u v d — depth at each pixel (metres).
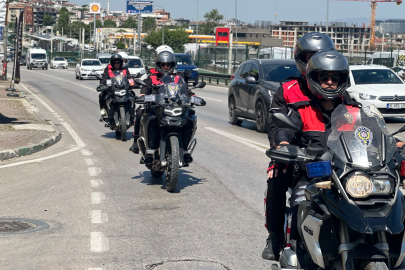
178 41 110.25
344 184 3.36
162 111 7.93
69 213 6.89
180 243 5.74
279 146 3.98
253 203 7.39
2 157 10.59
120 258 5.30
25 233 6.05
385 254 3.27
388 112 16.53
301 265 3.83
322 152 3.60
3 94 26.72
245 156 11.02
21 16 28.67
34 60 67.38
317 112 4.09
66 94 29.03
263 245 5.67
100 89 13.10
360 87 17.25
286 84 4.25
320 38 4.53
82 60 45.03
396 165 3.49
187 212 6.95
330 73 3.88
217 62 44.44
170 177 7.86
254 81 12.22
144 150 8.57
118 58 13.13
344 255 3.38
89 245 5.67
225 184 8.55
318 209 3.63
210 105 22.70
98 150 11.89
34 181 8.72
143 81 8.54
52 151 11.70
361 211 3.30
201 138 13.58
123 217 6.71
